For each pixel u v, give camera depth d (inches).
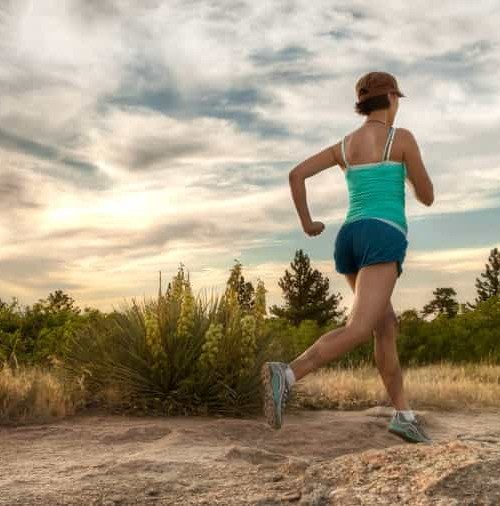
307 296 1338.6
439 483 122.0
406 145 174.7
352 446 225.0
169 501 132.1
